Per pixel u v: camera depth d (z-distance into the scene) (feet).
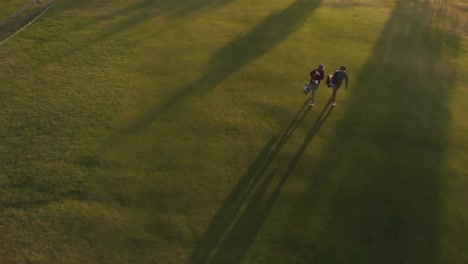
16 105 53.36
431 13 87.56
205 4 86.07
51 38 70.59
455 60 69.67
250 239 37.27
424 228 38.91
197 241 36.86
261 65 63.98
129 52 66.90
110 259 35.01
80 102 54.39
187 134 49.44
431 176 44.88
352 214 40.04
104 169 44.01
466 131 52.19
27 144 46.93
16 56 64.85
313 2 89.30
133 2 85.81
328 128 51.39
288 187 42.78
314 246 36.83
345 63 65.72
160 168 44.45
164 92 57.00
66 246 35.94
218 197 41.32
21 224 37.63
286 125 51.55
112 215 38.91
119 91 57.00
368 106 55.88
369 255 36.19
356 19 82.07
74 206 39.63
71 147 46.73
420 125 52.80
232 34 73.26
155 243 36.52
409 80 62.64
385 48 71.46
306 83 59.82
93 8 82.58
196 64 63.77
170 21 77.97
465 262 35.94
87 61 64.18
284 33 74.49
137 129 49.93
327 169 45.21
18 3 83.41
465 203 41.78
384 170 45.37
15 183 41.73
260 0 88.94
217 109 53.88
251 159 46.14
